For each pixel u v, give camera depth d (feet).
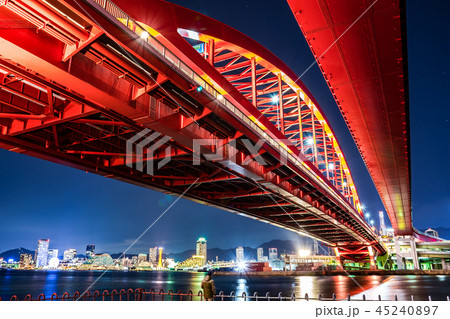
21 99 65.51
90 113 65.67
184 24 83.25
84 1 45.62
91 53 53.16
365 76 84.64
